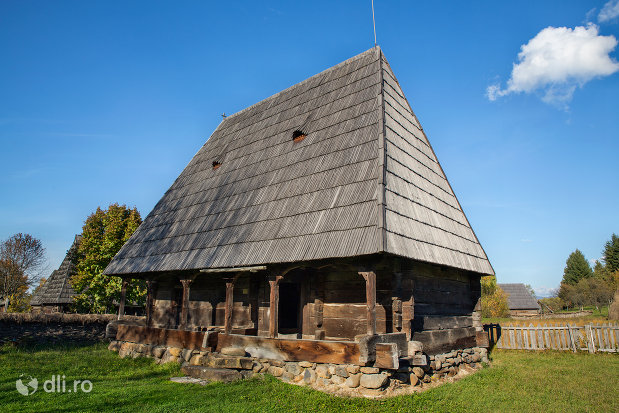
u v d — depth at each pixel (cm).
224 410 809
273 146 1600
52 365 1251
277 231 1180
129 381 1066
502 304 4559
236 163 1714
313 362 989
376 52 1582
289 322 1698
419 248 1051
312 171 1286
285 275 1210
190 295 1631
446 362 1205
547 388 1038
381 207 995
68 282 3052
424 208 1222
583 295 5878
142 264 1567
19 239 4581
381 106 1295
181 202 1800
